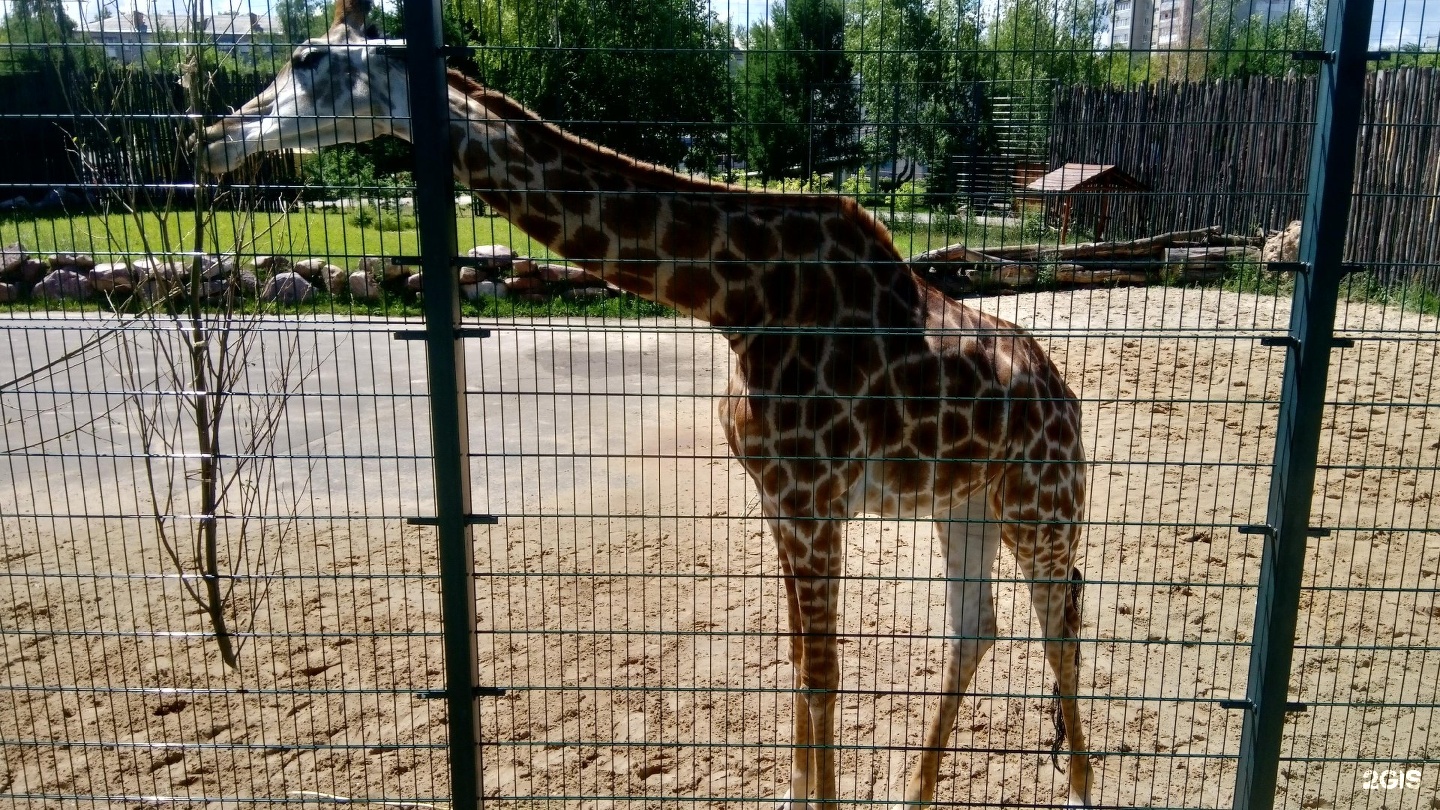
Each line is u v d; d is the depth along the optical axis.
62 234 10.46
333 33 2.99
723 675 4.18
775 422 3.25
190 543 5.32
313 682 4.09
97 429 7.19
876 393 3.27
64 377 8.34
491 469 6.50
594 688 2.66
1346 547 5.33
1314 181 2.47
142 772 3.48
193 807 3.29
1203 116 10.88
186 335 3.60
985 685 4.18
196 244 3.33
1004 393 3.33
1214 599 4.89
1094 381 8.29
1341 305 10.16
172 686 4.02
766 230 3.19
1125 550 5.37
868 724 3.88
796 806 3.32
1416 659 4.30
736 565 5.22
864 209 3.27
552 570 5.13
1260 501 6.04
